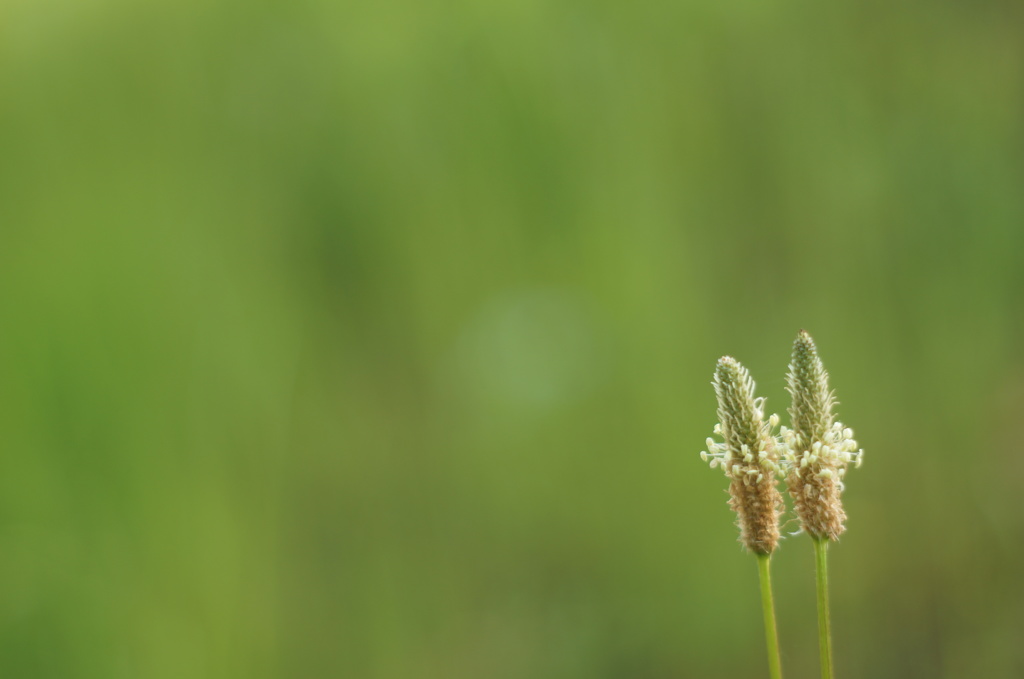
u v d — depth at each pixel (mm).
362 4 900
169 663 707
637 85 910
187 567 733
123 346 759
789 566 800
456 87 892
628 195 889
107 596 709
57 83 847
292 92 882
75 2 874
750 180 903
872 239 875
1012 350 845
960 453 805
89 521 716
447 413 855
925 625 766
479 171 888
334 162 870
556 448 833
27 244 766
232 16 882
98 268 770
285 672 748
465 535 821
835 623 783
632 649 781
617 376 842
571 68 901
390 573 796
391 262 870
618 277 863
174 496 744
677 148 910
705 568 793
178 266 802
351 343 855
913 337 846
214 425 776
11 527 695
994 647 728
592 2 910
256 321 816
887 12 929
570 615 793
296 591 777
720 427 498
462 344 875
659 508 810
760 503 494
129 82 865
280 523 783
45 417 722
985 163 870
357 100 882
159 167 839
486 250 884
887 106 905
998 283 850
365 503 813
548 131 882
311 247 864
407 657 780
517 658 777
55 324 739
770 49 934
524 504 826
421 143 887
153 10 879
